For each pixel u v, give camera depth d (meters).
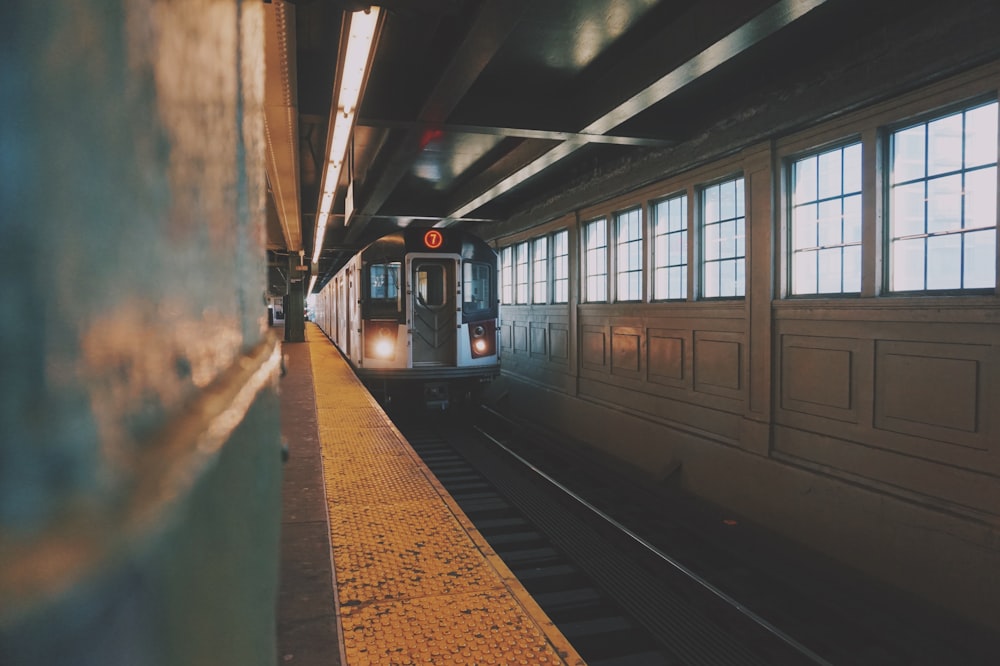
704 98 6.83
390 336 9.93
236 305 0.59
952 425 4.65
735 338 7.01
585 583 5.18
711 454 7.26
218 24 0.47
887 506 5.06
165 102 0.30
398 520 3.00
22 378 0.15
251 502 0.56
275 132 5.30
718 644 4.23
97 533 0.17
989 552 4.30
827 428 5.77
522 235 13.05
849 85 5.29
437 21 4.99
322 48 5.36
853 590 5.08
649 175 8.23
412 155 7.71
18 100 0.15
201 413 0.34
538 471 8.26
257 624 0.59
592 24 5.20
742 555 5.64
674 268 8.27
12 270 0.15
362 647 1.91
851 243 5.59
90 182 0.20
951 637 4.30
